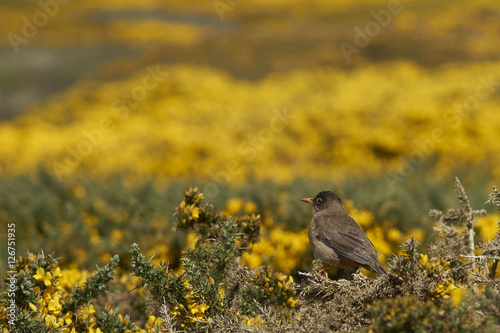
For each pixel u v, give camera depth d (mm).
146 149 19719
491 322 3035
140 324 5387
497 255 4148
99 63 50969
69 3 88562
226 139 21031
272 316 3951
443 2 68438
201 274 4387
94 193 10227
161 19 75562
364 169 19578
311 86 34125
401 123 21625
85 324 4059
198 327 3961
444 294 3838
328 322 3623
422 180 14047
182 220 5289
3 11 77250
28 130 25891
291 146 21031
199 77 32781
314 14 73625
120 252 7922
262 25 69688
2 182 12219
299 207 8617
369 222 8062
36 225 9328
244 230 5145
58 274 4031
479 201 10117
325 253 5984
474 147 19594
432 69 40156
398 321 3053
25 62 50719
